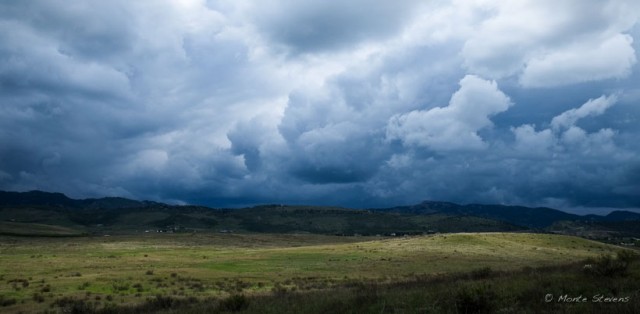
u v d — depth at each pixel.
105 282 59.31
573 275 24.33
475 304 17.83
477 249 108.62
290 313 22.59
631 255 28.14
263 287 54.78
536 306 17.44
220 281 61.72
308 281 61.47
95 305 40.94
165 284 57.78
